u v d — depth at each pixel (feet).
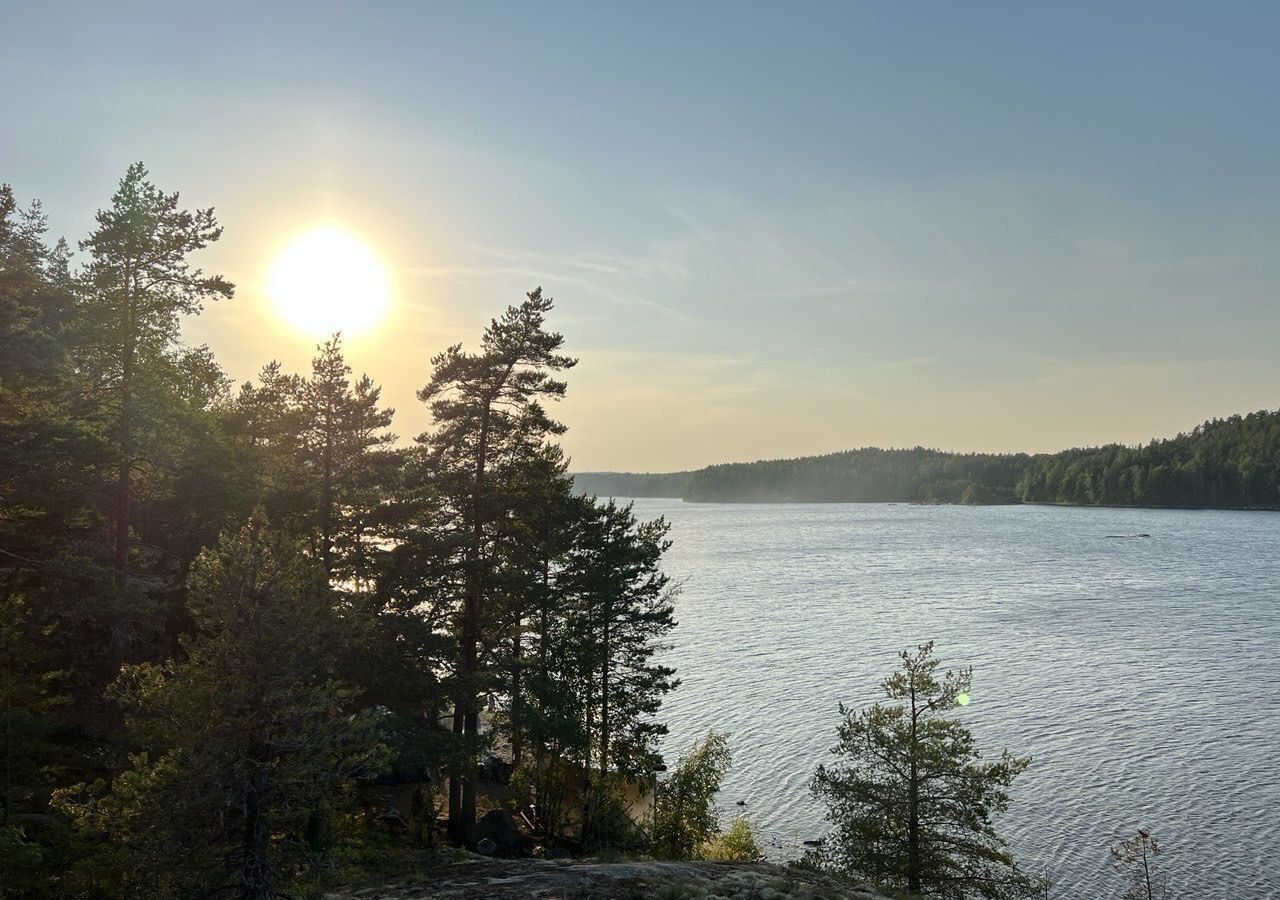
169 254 92.22
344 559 87.04
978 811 86.74
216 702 52.11
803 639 269.23
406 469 95.45
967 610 315.78
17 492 78.38
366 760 59.26
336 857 64.44
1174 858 117.80
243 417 114.11
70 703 84.17
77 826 58.34
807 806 141.28
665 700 201.26
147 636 91.56
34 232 101.30
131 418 89.76
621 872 67.77
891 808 87.45
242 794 51.75
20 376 80.53
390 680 82.69
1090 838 124.16
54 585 82.99
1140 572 409.69
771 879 68.23
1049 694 198.59
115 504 92.94
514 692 100.83
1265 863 115.75
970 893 100.78
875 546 592.60
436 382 97.30
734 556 549.13
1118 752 159.02
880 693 204.33
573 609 118.01
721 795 146.10
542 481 102.53
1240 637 255.70
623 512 120.78
